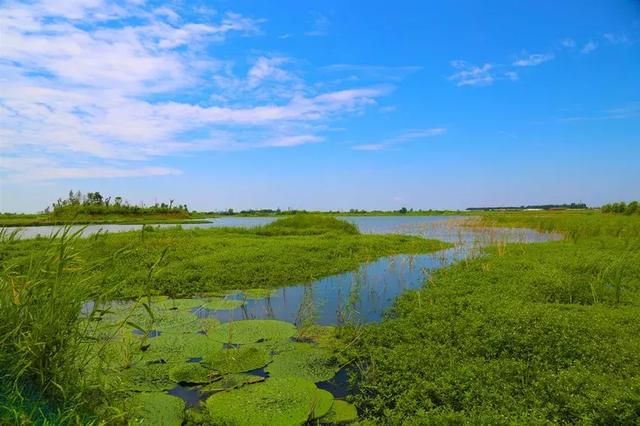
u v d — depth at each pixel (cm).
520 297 825
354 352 621
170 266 1202
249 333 714
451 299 828
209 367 575
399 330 682
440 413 422
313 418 455
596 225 2250
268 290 1044
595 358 520
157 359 599
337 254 1560
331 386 541
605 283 902
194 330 734
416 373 520
